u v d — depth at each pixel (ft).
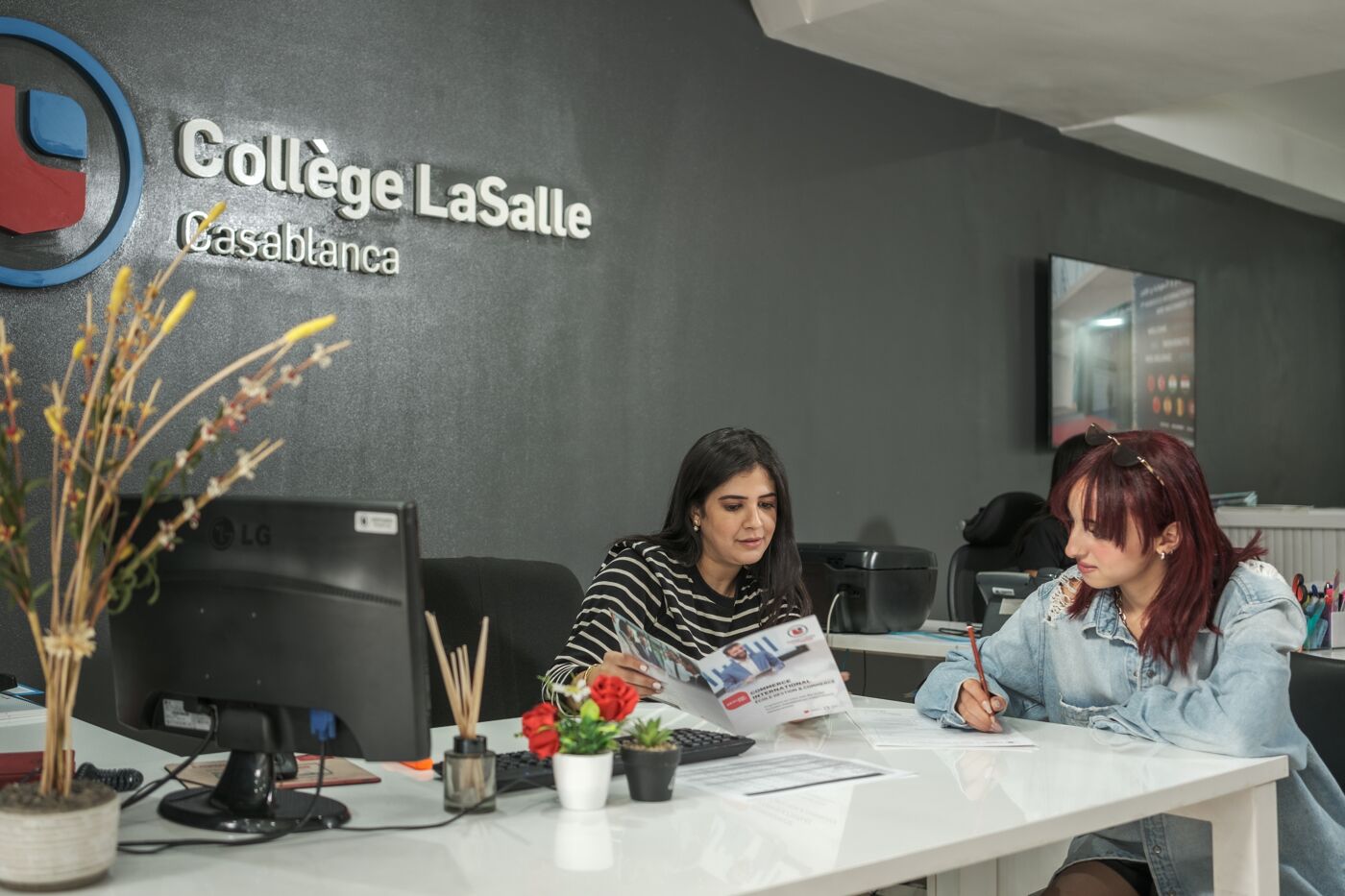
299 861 4.04
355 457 10.62
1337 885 5.85
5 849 3.68
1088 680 6.48
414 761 4.31
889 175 15.53
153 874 3.90
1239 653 5.77
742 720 5.86
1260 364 22.71
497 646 7.88
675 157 13.20
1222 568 6.07
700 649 7.55
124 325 9.34
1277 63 14.98
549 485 12.00
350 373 10.59
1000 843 4.44
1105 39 14.26
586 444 12.33
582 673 7.06
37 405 8.95
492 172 11.62
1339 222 25.22
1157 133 18.35
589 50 12.42
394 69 10.92
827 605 11.68
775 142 14.23
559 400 12.10
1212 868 5.68
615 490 12.57
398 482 10.90
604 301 12.52
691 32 13.37
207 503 4.59
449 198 11.26
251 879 3.85
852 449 15.05
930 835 4.36
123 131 9.32
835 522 14.83
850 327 15.05
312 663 4.38
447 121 11.28
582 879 3.84
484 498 11.50
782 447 14.24
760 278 14.03
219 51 9.87
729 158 13.73
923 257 15.98
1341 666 6.70
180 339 9.60
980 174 16.80
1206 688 5.82
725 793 4.96
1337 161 22.99
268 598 4.45
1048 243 17.83
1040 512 12.71
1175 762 5.57
